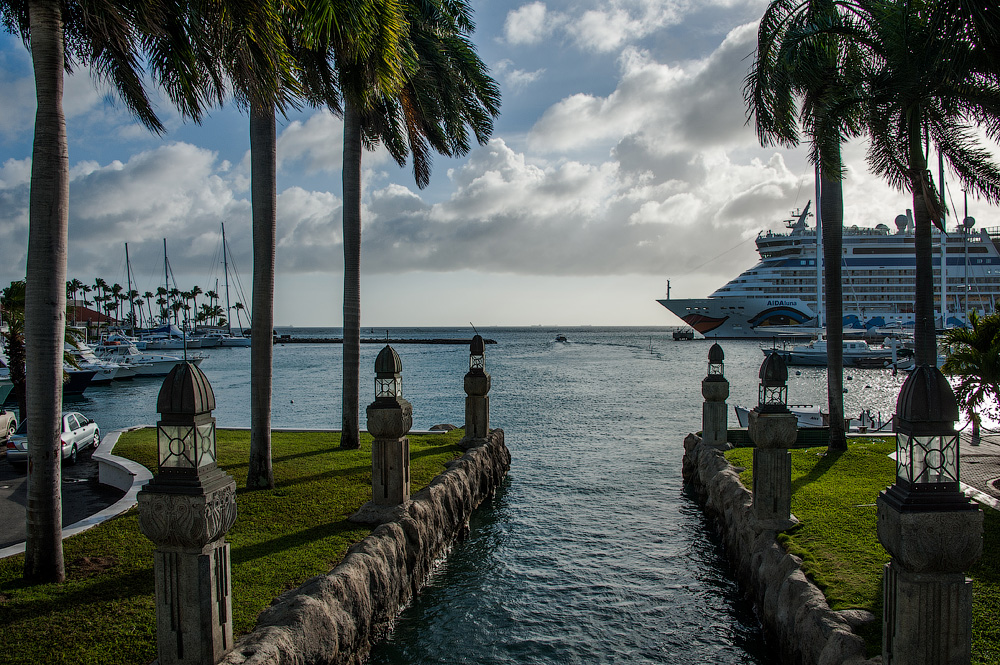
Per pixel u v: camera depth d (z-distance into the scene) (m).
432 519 11.13
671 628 9.12
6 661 5.93
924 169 11.34
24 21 8.91
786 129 13.79
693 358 88.50
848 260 86.00
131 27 8.50
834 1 12.73
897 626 4.89
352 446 16.05
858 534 9.27
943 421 4.76
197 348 109.06
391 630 8.91
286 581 7.87
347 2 8.27
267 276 12.26
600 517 14.48
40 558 7.72
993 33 9.26
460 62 16.14
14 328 22.97
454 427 20.33
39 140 7.70
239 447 15.82
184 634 5.48
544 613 9.60
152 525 5.35
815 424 21.42
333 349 135.38
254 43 8.62
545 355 103.31
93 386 55.59
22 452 16.80
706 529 13.59
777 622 7.99
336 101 13.12
